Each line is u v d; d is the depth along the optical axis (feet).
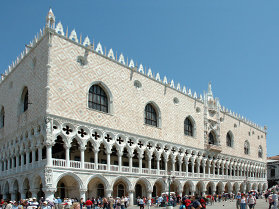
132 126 161.68
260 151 321.93
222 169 241.76
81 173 129.08
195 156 208.03
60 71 130.72
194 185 199.82
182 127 200.85
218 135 238.27
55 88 127.24
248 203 107.65
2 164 166.61
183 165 221.46
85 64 142.82
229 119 263.70
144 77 176.45
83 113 136.56
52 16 133.80
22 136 142.20
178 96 202.49
